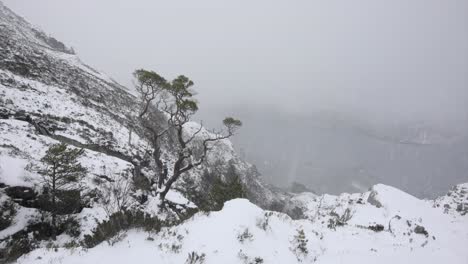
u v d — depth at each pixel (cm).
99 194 1341
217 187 1686
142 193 1655
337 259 797
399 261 864
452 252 1055
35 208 1078
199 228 770
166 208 1733
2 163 1156
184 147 1745
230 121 1839
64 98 3225
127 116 4406
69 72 4591
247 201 929
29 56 3988
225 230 736
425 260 915
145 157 2941
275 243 770
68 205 1149
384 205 2878
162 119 4769
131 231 784
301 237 827
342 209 3169
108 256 623
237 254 650
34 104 2502
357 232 1127
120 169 1756
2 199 1009
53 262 566
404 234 1265
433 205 3338
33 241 964
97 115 3341
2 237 917
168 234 768
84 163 1570
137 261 612
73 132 2423
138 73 1709
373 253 891
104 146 2464
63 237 1050
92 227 1109
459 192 3444
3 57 3400
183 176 3488
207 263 607
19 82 2864
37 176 1189
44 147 1688
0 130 1658
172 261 619
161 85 1709
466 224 2344
